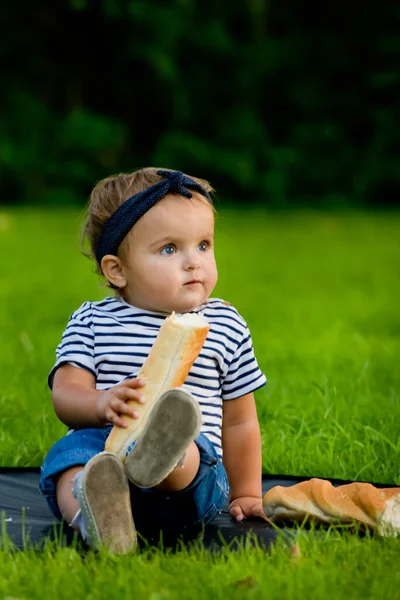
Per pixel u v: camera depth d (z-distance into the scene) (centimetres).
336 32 2481
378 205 2394
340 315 885
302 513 289
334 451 390
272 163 2398
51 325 811
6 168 2286
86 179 2350
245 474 317
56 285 1096
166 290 305
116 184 321
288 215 2106
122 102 2466
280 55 2464
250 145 2416
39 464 389
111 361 302
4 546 256
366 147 2453
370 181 2391
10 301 965
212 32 2400
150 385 271
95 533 251
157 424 249
